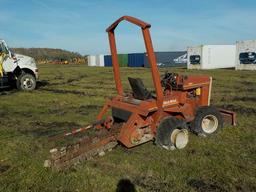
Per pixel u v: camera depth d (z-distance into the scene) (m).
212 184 4.43
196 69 33.16
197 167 4.98
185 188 4.32
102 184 4.47
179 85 6.17
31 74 15.23
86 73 27.84
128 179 4.64
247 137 6.48
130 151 5.71
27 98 12.51
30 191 4.31
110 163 5.22
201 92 6.68
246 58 28.59
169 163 5.17
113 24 6.00
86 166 5.09
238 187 4.34
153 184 4.47
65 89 15.47
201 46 34.06
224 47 35.59
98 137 5.58
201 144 6.03
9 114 9.53
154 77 5.49
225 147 5.89
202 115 6.38
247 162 5.17
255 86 15.62
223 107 10.07
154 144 6.01
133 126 5.50
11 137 6.92
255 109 9.66
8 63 14.23
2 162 5.42
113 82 18.95
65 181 4.58
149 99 5.91
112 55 6.39
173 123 5.65
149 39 5.28
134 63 43.06
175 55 43.88
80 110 9.98
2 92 14.23
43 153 5.80
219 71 27.55
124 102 6.07
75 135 6.86
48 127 7.86
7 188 4.39
